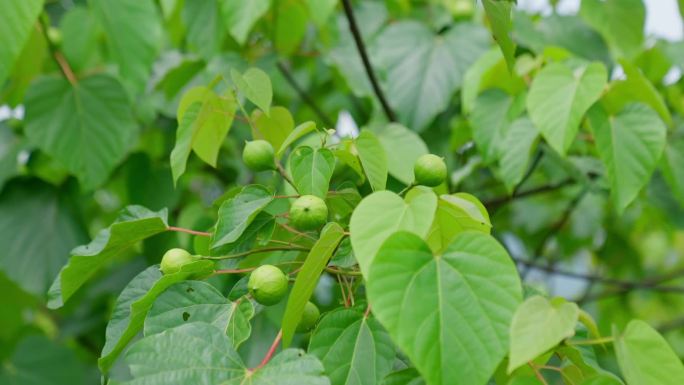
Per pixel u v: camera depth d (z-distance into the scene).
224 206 1.21
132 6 1.60
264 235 1.23
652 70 1.82
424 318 1.05
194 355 1.11
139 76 1.62
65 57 1.76
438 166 1.23
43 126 1.66
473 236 1.08
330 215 1.33
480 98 1.63
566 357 1.16
